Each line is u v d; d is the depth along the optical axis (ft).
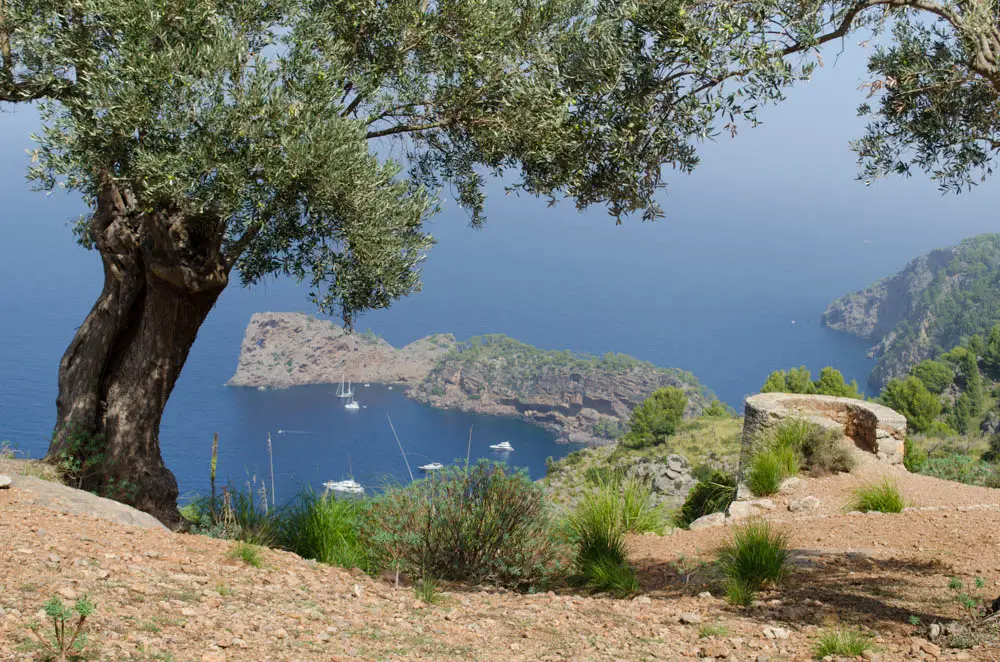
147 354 35.32
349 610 16.24
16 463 33.63
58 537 16.98
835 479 39.99
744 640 16.10
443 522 23.54
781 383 250.78
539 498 25.23
